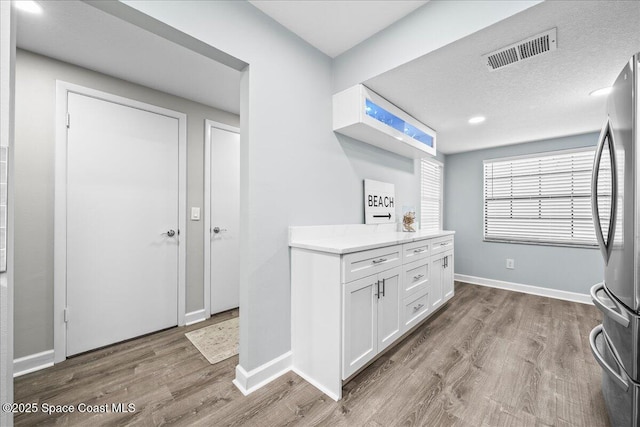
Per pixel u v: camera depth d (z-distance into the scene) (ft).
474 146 12.12
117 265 6.93
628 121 3.27
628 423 3.51
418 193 11.61
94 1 3.53
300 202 6.07
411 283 7.06
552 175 10.80
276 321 5.52
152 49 5.75
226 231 9.17
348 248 4.87
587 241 10.02
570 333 7.38
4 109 2.77
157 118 7.63
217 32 4.60
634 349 3.18
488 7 4.44
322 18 5.53
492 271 12.25
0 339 2.73
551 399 4.75
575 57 5.23
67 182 6.20
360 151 8.04
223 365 5.89
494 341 6.91
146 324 7.41
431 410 4.49
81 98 6.38
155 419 4.33
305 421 4.26
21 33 5.16
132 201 7.18
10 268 2.82
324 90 6.71
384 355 6.24
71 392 5.01
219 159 8.98
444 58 5.33
